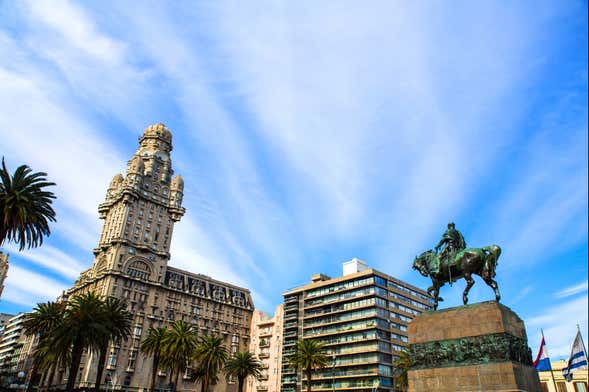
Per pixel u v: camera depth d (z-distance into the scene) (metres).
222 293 140.50
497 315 24.89
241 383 92.75
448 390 24.98
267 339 128.50
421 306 115.75
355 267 116.62
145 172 135.88
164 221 132.75
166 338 77.62
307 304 119.56
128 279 116.88
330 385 102.12
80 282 133.75
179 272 134.25
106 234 127.88
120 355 107.06
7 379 115.69
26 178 41.28
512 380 23.05
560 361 88.38
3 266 180.88
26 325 71.25
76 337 57.16
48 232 42.88
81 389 91.44
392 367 97.56
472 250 27.36
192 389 116.44
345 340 103.81
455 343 25.75
